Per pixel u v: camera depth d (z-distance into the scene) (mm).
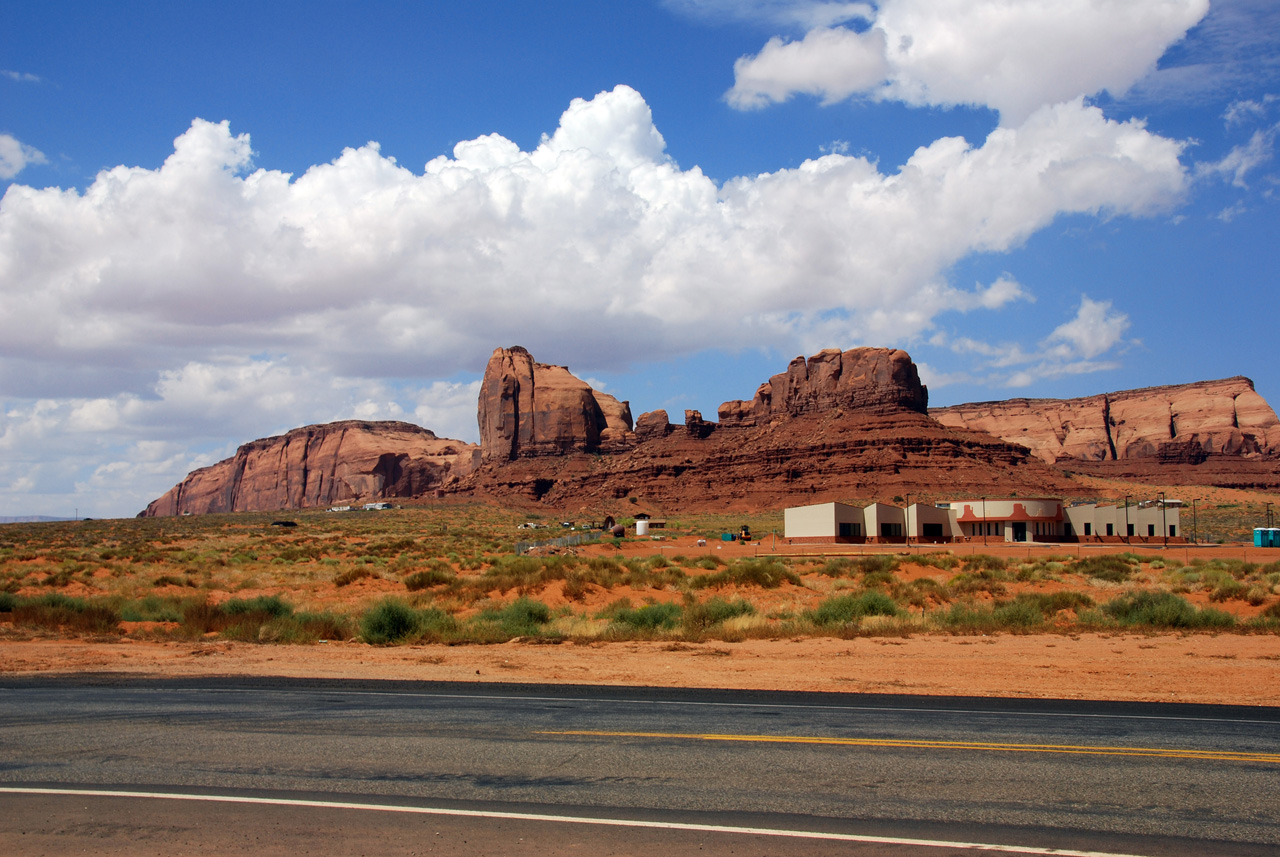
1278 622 22109
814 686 13812
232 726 10703
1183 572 42781
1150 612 22812
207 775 8492
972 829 7027
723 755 9305
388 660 16906
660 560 47312
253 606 25281
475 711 11664
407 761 9047
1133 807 7621
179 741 9922
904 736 10195
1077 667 15711
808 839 6758
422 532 118812
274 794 7863
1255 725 10883
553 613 26156
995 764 8961
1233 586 31562
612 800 7738
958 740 9992
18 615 23719
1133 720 11172
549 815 7301
